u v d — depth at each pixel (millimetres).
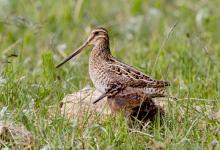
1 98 14984
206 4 24141
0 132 13141
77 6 22688
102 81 15609
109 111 14703
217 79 16531
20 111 13930
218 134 13547
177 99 14531
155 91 14656
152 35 21750
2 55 18281
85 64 18703
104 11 24031
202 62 17969
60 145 12742
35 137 13070
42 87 15641
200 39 19000
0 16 21812
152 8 23531
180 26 22688
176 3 24891
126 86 14672
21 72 16797
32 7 23359
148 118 14242
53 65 16688
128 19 23375
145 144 13164
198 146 12977
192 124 13438
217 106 14742
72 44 20344
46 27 21781
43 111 14266
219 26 22656
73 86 16094
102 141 13117
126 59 18797
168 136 13164
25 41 20266
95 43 16328
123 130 13406
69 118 13977
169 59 18688
